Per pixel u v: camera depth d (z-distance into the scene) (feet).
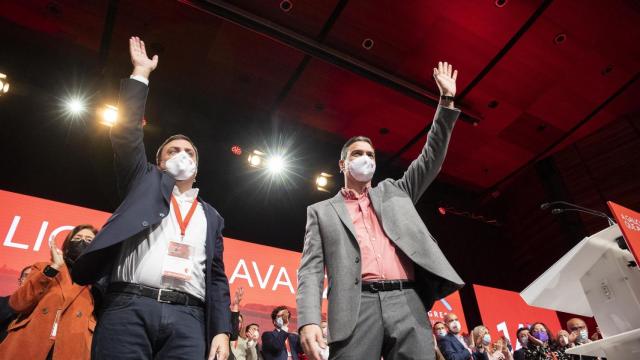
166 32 20.99
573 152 27.63
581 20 21.38
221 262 6.15
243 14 19.71
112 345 4.57
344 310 4.75
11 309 8.93
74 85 21.21
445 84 6.31
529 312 25.25
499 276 30.01
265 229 23.59
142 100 5.86
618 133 25.81
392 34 21.77
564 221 27.48
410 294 4.90
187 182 6.30
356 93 24.06
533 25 21.45
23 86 20.13
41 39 20.80
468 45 22.34
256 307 19.11
